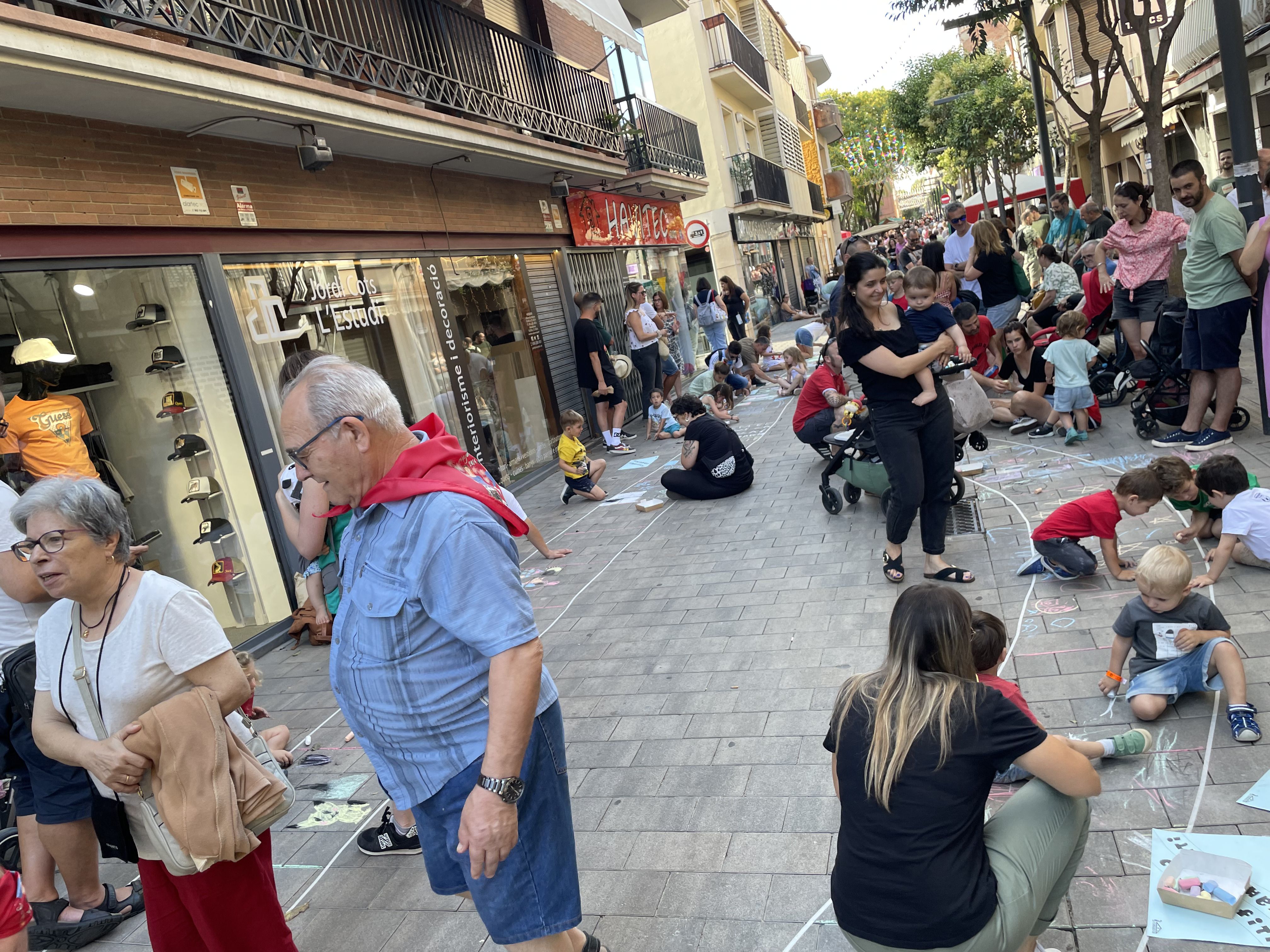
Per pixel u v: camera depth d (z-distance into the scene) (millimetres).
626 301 15719
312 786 4402
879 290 5059
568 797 2426
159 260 6328
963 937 2111
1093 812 3135
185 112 6020
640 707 4570
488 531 2148
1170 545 5176
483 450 10203
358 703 2262
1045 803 2350
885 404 5266
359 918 3324
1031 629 4559
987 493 6895
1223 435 6703
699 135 20266
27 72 4785
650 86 19703
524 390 11641
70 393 5934
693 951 2830
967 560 5684
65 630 2584
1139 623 3639
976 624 3150
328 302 8078
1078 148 29734
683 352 19594
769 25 35125
